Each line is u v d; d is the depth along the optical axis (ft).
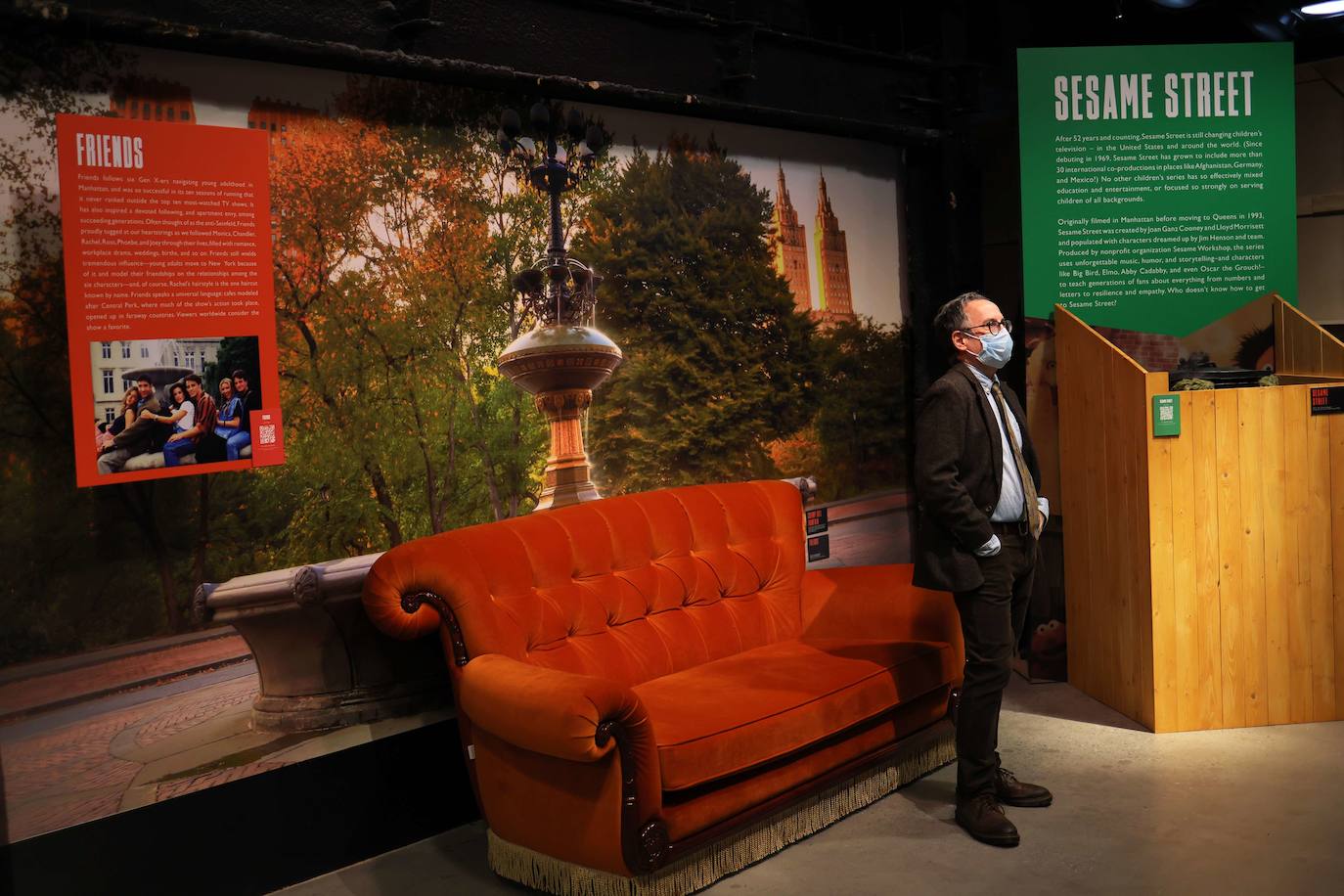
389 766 10.90
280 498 10.14
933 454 10.50
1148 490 12.90
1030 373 15.23
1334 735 12.80
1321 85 16.65
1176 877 9.46
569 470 12.48
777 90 14.30
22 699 8.66
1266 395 12.86
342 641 10.55
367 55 10.26
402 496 11.01
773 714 10.07
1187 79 14.74
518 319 11.92
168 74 9.34
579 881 9.40
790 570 13.20
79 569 8.97
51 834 8.79
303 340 10.24
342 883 10.16
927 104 16.12
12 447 8.63
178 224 9.39
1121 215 14.88
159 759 9.38
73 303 8.84
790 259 14.85
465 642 10.00
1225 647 13.12
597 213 12.60
